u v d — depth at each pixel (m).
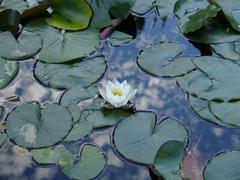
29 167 1.89
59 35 2.26
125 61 2.21
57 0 2.32
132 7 2.34
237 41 2.24
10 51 2.21
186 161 1.87
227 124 1.99
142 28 2.34
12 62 2.18
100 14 2.32
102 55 2.22
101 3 2.34
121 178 1.86
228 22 2.29
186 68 2.14
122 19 2.34
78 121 1.99
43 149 1.92
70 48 2.22
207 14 2.26
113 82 2.11
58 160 1.90
